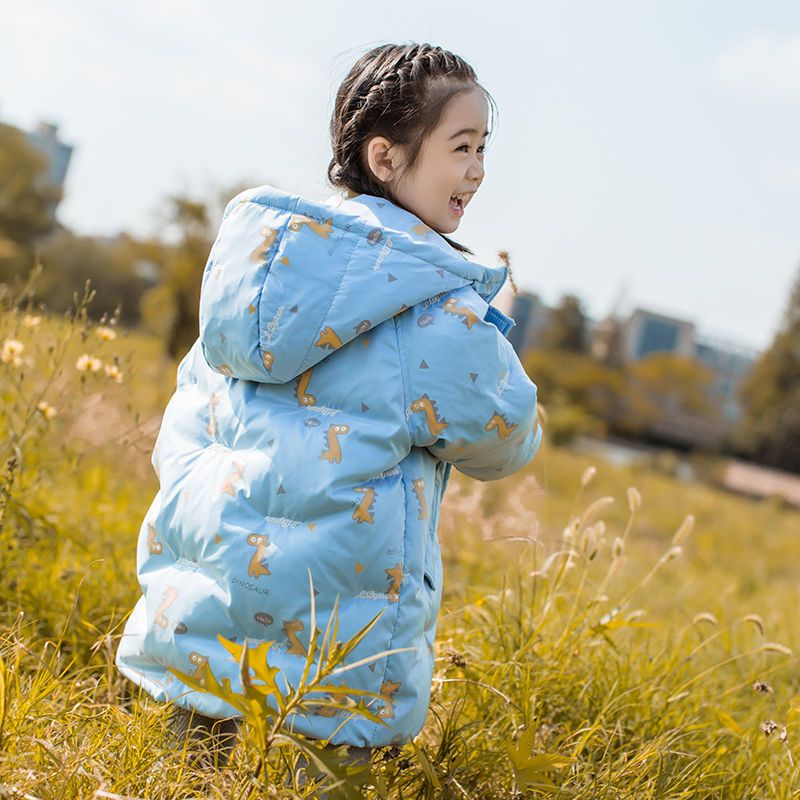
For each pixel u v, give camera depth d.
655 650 3.72
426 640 2.24
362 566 2.07
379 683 2.11
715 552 10.90
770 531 16.34
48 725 2.17
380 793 2.07
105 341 3.62
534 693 2.83
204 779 2.08
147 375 10.30
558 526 8.56
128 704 2.57
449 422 2.12
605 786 2.45
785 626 5.36
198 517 2.16
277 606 2.07
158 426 4.06
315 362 2.13
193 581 2.16
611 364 48.41
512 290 2.42
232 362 2.20
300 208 2.16
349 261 2.12
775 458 49.12
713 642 4.37
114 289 24.97
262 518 2.11
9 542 3.25
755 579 8.62
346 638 2.07
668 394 47.94
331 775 1.87
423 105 2.34
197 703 2.13
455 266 2.14
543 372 46.47
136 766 2.09
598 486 17.03
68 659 2.92
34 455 3.95
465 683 2.80
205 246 16.16
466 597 3.68
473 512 3.96
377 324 2.12
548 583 3.48
